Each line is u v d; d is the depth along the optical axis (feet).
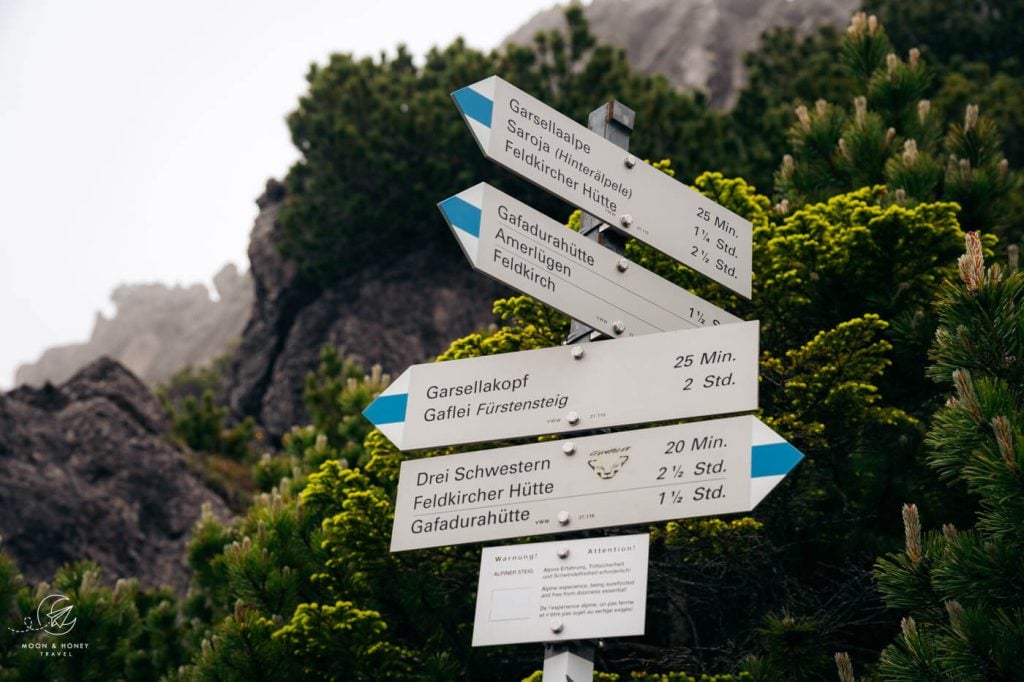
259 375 99.35
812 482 34.60
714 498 18.20
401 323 89.04
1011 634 22.03
